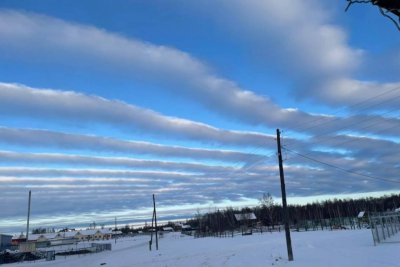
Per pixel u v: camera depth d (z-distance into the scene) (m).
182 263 34.41
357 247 33.00
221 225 130.12
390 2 3.79
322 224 93.62
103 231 187.62
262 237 70.25
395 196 125.50
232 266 28.33
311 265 24.25
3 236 123.31
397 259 22.66
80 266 46.81
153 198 68.56
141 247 78.25
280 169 31.78
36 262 66.44
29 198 99.81
